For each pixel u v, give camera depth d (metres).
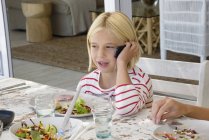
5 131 1.43
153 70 1.91
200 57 3.26
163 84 1.90
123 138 1.32
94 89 1.81
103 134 1.33
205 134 1.36
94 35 1.68
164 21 3.42
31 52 5.62
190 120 1.46
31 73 4.71
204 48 3.22
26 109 1.68
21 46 6.02
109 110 1.43
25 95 1.87
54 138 1.32
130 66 1.73
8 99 1.82
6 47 4.29
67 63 4.96
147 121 1.47
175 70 1.85
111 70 1.71
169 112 1.48
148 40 4.06
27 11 6.36
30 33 6.34
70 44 5.96
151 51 4.03
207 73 1.74
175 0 3.28
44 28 6.33
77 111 1.57
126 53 1.66
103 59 1.68
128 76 1.61
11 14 6.93
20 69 4.89
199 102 1.77
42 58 5.27
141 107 1.59
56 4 6.49
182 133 1.36
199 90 1.76
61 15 6.52
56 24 6.59
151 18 4.07
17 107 1.71
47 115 1.54
